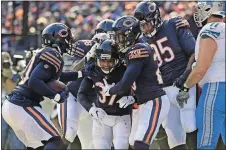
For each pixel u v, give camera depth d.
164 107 18.58
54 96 18.33
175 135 20.84
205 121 17.84
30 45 33.19
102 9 43.38
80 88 20.28
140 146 18.06
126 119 19.47
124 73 18.34
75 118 21.81
